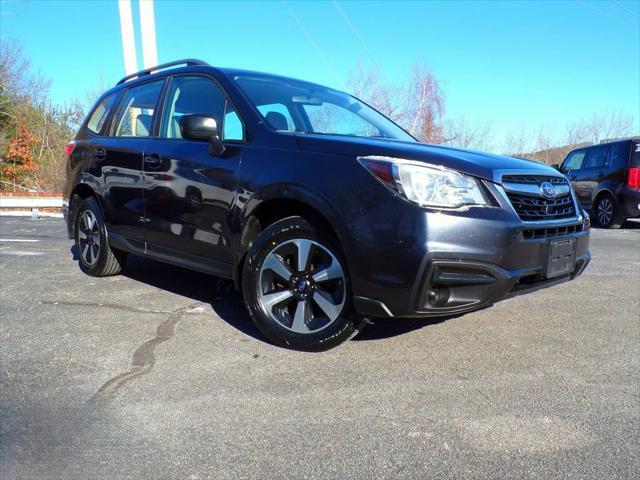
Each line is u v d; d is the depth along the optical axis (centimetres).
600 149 1105
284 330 308
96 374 275
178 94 407
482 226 265
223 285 467
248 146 329
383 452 209
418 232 258
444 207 263
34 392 254
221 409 240
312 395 255
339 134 352
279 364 291
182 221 369
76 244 516
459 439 219
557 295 462
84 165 486
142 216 409
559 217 314
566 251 313
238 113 350
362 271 272
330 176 284
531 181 302
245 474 194
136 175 412
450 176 269
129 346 315
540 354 316
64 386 261
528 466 201
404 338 337
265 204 315
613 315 401
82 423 227
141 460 201
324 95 424
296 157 302
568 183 344
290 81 416
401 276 262
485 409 245
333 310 292
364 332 346
